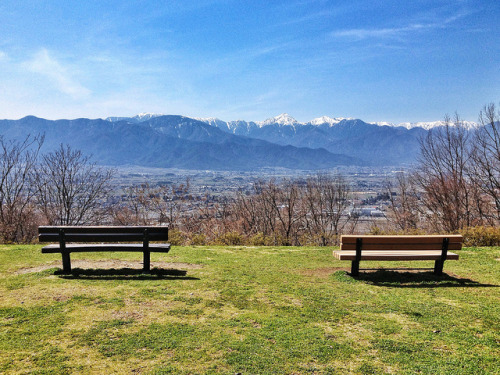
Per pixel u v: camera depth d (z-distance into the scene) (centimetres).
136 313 557
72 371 392
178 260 963
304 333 502
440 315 577
